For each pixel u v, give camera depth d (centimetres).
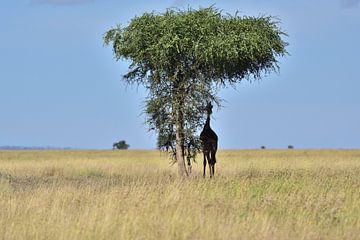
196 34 7919
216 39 7781
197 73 8156
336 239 3591
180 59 8094
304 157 15288
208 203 4456
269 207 4456
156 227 3709
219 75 8306
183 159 8206
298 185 5631
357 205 4572
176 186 5216
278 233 3628
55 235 3694
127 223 3766
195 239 3506
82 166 10606
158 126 8250
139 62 8112
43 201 4766
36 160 13962
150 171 9512
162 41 7844
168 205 4362
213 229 3638
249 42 7869
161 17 8112
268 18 8244
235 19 8131
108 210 4172
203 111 8094
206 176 7769
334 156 16750
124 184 6844
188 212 4072
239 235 3550
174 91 8206
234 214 4144
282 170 8375
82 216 4044
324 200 4631
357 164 10762
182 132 8100
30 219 4062
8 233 3712
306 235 3588
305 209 4316
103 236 3594
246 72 8512
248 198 4847
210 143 7506
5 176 8481
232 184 5622
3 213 4384
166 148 8362
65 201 4753
